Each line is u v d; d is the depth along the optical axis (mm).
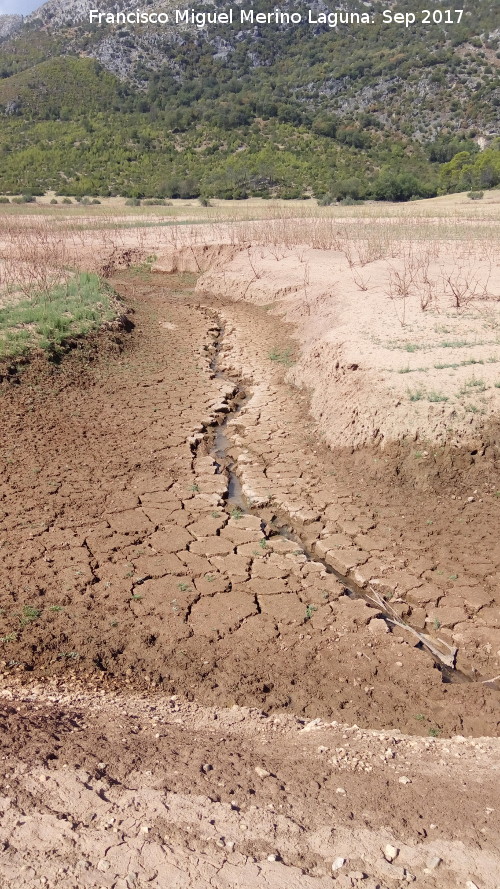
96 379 12023
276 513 8062
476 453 8180
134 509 7891
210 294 19734
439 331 11398
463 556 7020
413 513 7781
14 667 5383
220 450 9781
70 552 6965
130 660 5594
